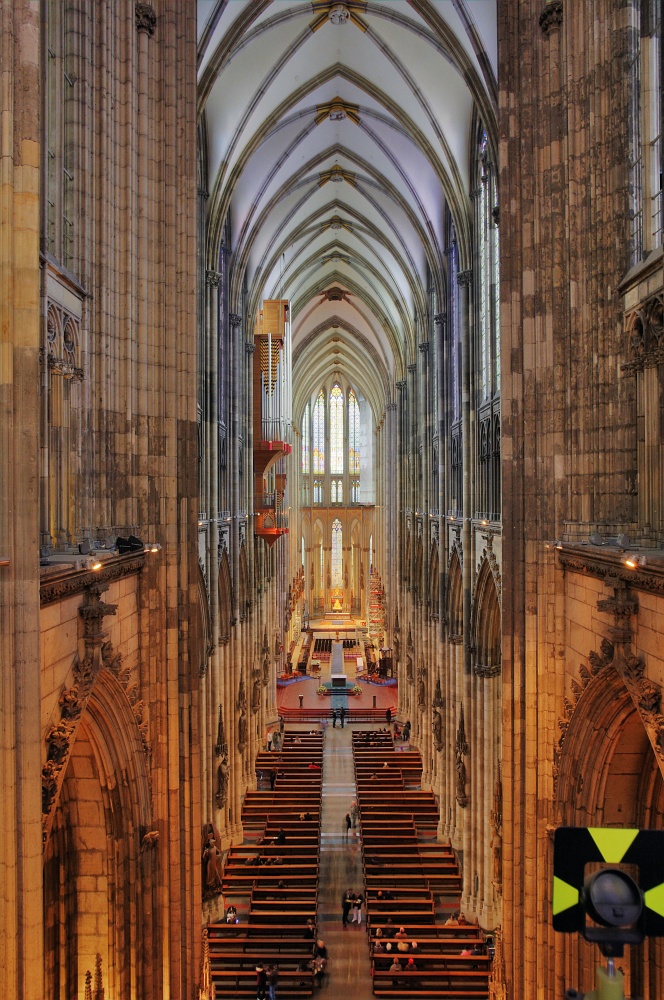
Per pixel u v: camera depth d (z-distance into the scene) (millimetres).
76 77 14445
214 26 22953
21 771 9086
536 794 17688
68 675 11602
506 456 18344
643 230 14500
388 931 25094
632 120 15094
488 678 27391
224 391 33719
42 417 11891
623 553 12664
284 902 26422
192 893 17594
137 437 16688
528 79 18172
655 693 11742
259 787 38844
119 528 15945
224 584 32688
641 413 14062
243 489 37594
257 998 21594
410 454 49250
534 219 18000
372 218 43156
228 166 29812
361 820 33688
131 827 14883
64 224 14297
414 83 28922
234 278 34594
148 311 16906
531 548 17750
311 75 31000
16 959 8914
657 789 14773
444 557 34906
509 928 17969
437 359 35750
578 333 16922
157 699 16859
